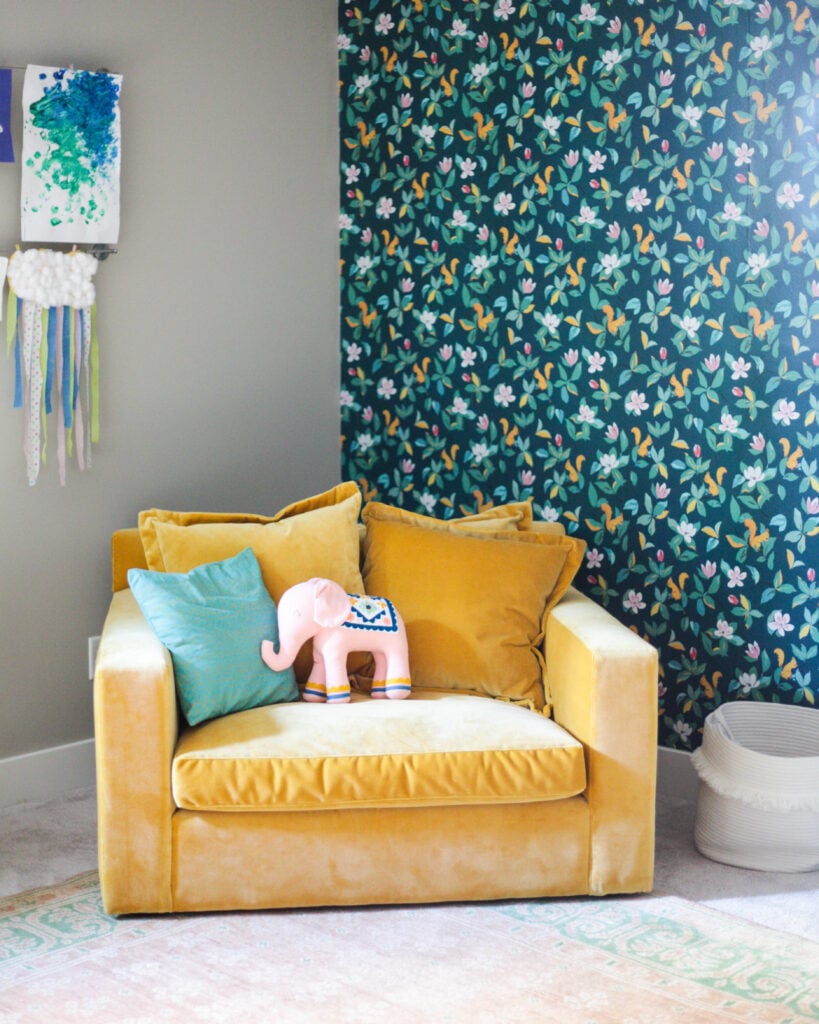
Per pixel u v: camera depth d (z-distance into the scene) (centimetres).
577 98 358
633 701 276
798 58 319
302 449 415
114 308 361
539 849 278
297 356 410
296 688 306
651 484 357
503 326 382
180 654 284
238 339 393
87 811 344
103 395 361
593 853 280
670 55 340
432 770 268
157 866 269
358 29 405
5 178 335
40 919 273
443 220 391
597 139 356
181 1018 232
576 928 270
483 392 389
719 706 343
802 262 324
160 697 265
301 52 400
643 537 360
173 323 375
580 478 371
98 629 369
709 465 346
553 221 367
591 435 367
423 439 405
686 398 348
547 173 367
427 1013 234
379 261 409
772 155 326
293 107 399
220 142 381
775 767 300
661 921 274
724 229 336
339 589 307
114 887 269
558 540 337
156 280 370
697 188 339
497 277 381
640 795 279
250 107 388
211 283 384
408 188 399
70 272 342
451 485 400
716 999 240
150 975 248
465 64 381
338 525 328
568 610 315
